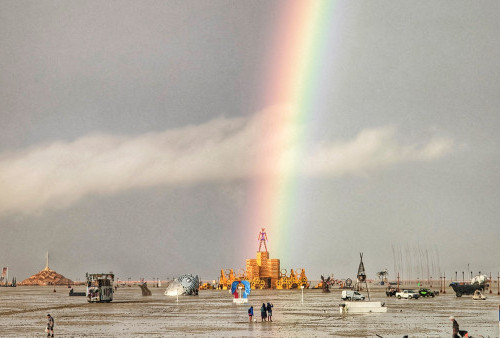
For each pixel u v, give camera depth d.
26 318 92.25
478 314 97.44
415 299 161.00
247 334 66.25
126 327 75.69
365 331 68.88
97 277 144.62
